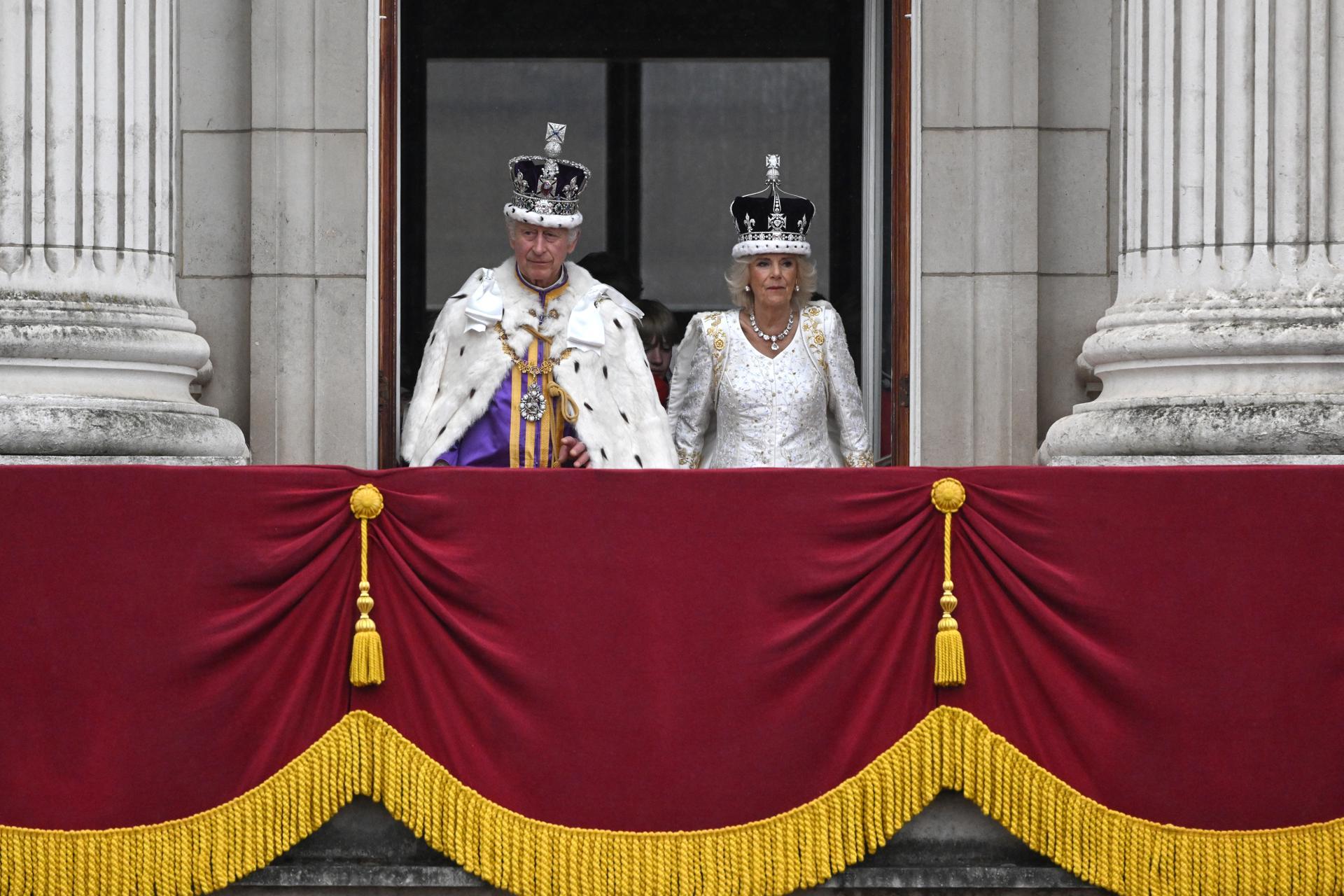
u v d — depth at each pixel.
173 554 22.81
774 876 22.66
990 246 32.31
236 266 32.31
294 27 32.09
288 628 22.91
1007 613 22.89
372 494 22.92
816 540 22.94
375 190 32.31
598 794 22.75
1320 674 22.72
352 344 32.12
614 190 38.62
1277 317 25.58
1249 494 22.81
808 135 38.53
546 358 27.47
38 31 25.75
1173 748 22.70
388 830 23.12
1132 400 26.28
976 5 32.38
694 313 38.62
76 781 22.69
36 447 24.78
